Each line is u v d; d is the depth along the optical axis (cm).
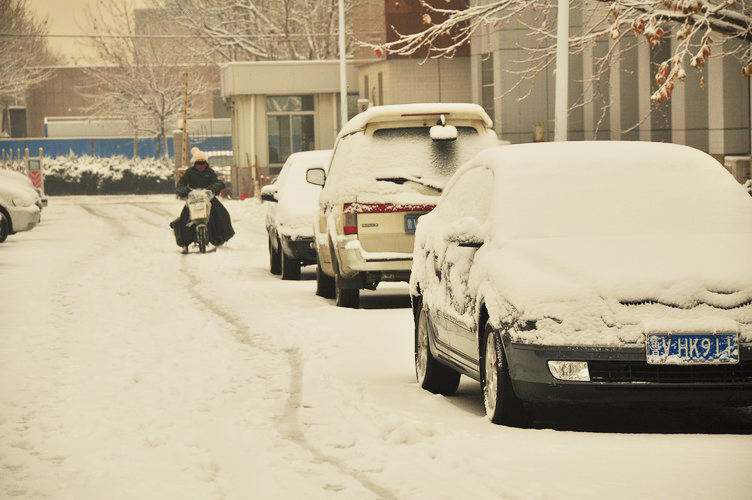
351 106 13525
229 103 14312
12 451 1930
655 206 2181
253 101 13362
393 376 2602
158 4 18212
